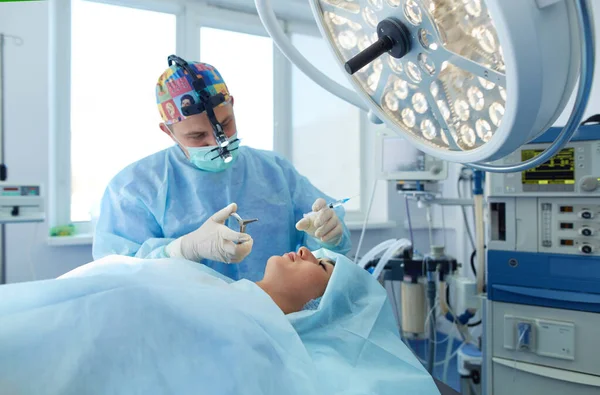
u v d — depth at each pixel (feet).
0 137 6.57
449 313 6.68
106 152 8.19
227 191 5.01
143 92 8.43
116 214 4.76
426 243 10.67
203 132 4.71
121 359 2.21
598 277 4.29
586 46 1.61
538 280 4.58
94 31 8.11
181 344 2.34
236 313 2.56
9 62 6.84
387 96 2.25
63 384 2.07
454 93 1.91
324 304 3.52
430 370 6.92
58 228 7.54
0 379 2.02
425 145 2.16
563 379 4.39
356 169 10.71
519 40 1.45
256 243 4.98
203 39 9.14
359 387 2.89
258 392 2.31
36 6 7.02
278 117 9.73
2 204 5.22
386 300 3.82
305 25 9.83
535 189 4.55
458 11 1.71
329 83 2.72
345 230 5.00
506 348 4.74
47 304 2.28
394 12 1.92
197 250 3.98
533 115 1.61
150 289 2.47
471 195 9.21
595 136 4.26
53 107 7.67
